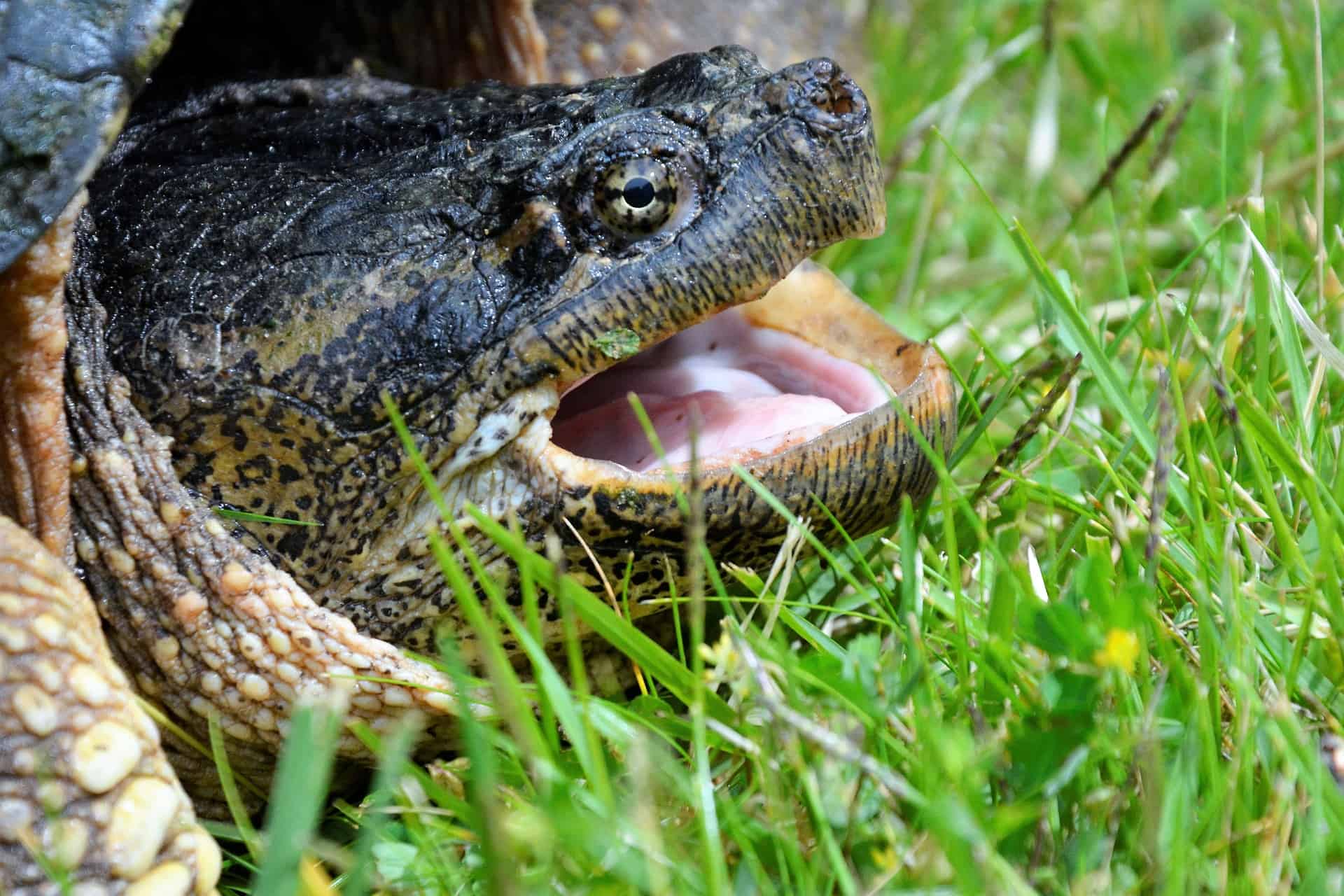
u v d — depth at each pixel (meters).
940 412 2.16
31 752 2.12
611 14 2.27
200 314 2.15
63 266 2.13
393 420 2.14
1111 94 2.31
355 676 2.15
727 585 2.16
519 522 2.15
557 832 2.11
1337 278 2.21
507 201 2.15
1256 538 2.16
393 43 2.25
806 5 2.32
